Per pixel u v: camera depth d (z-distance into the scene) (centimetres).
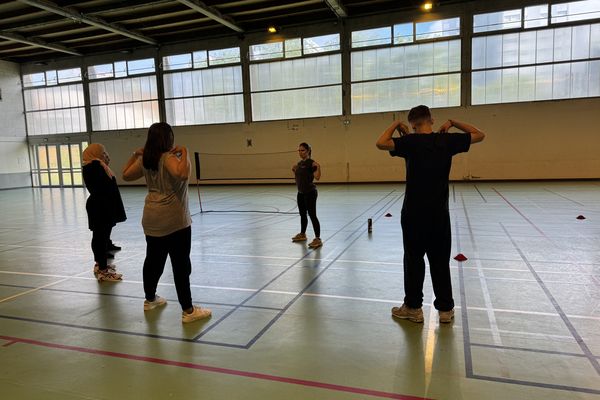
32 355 267
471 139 278
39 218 976
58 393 221
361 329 293
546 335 275
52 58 2047
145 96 1930
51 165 2147
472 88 1523
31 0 1257
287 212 945
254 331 295
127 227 788
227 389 221
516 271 421
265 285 400
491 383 219
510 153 1516
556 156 1472
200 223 811
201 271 457
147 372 241
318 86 1703
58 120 2102
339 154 1712
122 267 489
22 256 565
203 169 1905
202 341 281
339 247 555
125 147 1997
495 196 1088
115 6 1404
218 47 1794
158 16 1543
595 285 373
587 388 212
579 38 1397
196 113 1880
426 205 279
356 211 909
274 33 1714
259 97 1784
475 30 1491
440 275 292
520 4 1433
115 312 341
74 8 1415
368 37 1611
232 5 1472
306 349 265
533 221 706
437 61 1548
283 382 226
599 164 1430
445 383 220
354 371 236
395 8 1547
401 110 1614
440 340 272
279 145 1789
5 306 361
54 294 392
